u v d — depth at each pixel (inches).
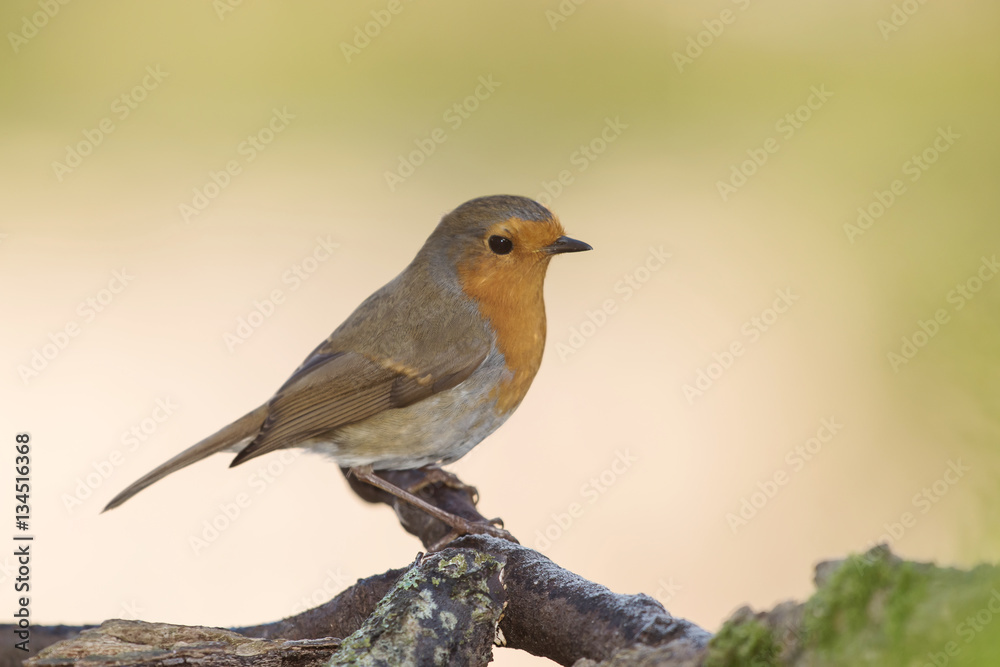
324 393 269.3
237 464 266.2
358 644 132.3
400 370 265.6
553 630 139.6
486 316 267.0
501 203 265.9
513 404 276.1
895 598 96.1
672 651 116.0
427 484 272.7
